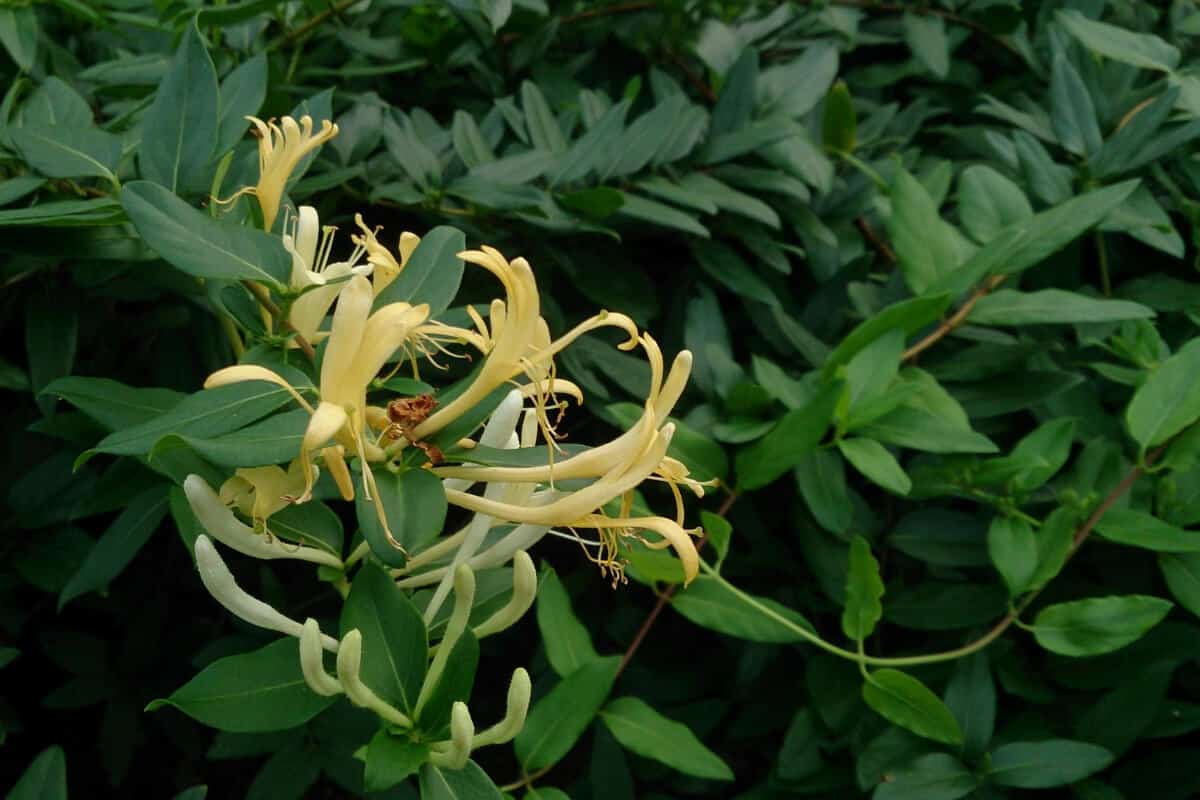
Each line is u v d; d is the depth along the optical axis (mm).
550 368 374
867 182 587
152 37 549
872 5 627
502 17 422
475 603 389
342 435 337
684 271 571
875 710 482
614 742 500
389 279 378
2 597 517
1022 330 564
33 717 580
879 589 466
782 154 560
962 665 487
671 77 612
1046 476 494
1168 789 507
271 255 372
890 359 491
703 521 472
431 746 364
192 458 376
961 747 480
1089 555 535
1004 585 505
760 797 509
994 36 635
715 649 557
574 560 575
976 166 546
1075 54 597
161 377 518
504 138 586
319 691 354
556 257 530
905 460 546
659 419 345
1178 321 572
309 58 565
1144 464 493
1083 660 504
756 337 573
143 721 567
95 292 475
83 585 438
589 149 514
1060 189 543
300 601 543
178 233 365
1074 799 523
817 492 493
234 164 425
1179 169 587
